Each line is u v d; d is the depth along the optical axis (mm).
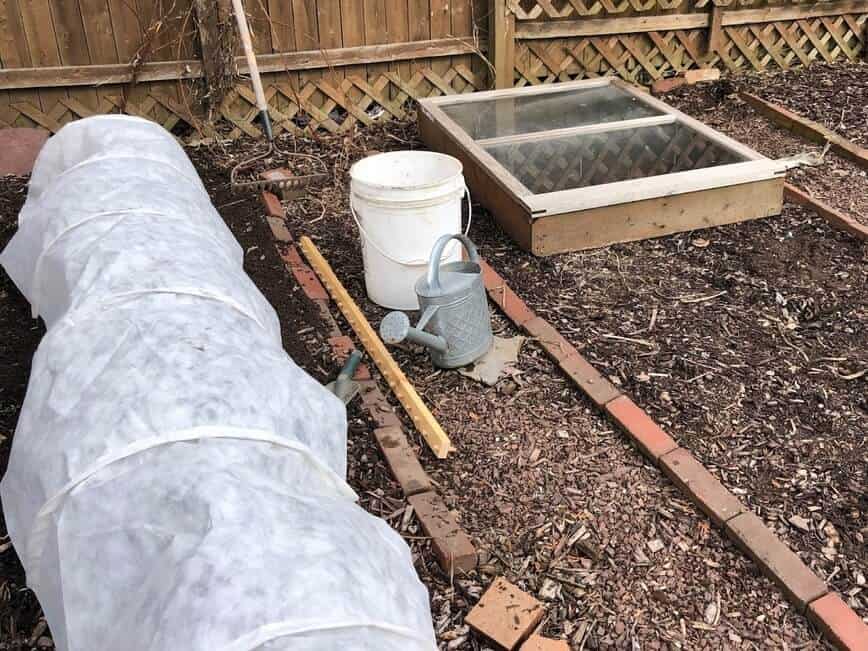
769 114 5051
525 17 5066
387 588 1439
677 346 2977
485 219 3957
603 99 4832
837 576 2068
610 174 3885
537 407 2719
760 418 2611
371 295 3346
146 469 1573
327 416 1984
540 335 3033
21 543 1765
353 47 4887
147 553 1436
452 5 4996
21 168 4312
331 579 1336
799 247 3605
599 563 2145
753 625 1967
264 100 4609
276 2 4652
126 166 3086
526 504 2338
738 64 5797
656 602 2033
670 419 2623
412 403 2652
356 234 3891
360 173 3234
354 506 1725
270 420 1763
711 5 5504
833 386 2746
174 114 4754
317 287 3371
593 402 2691
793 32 5797
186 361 1828
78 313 2094
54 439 1715
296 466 1731
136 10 4449
